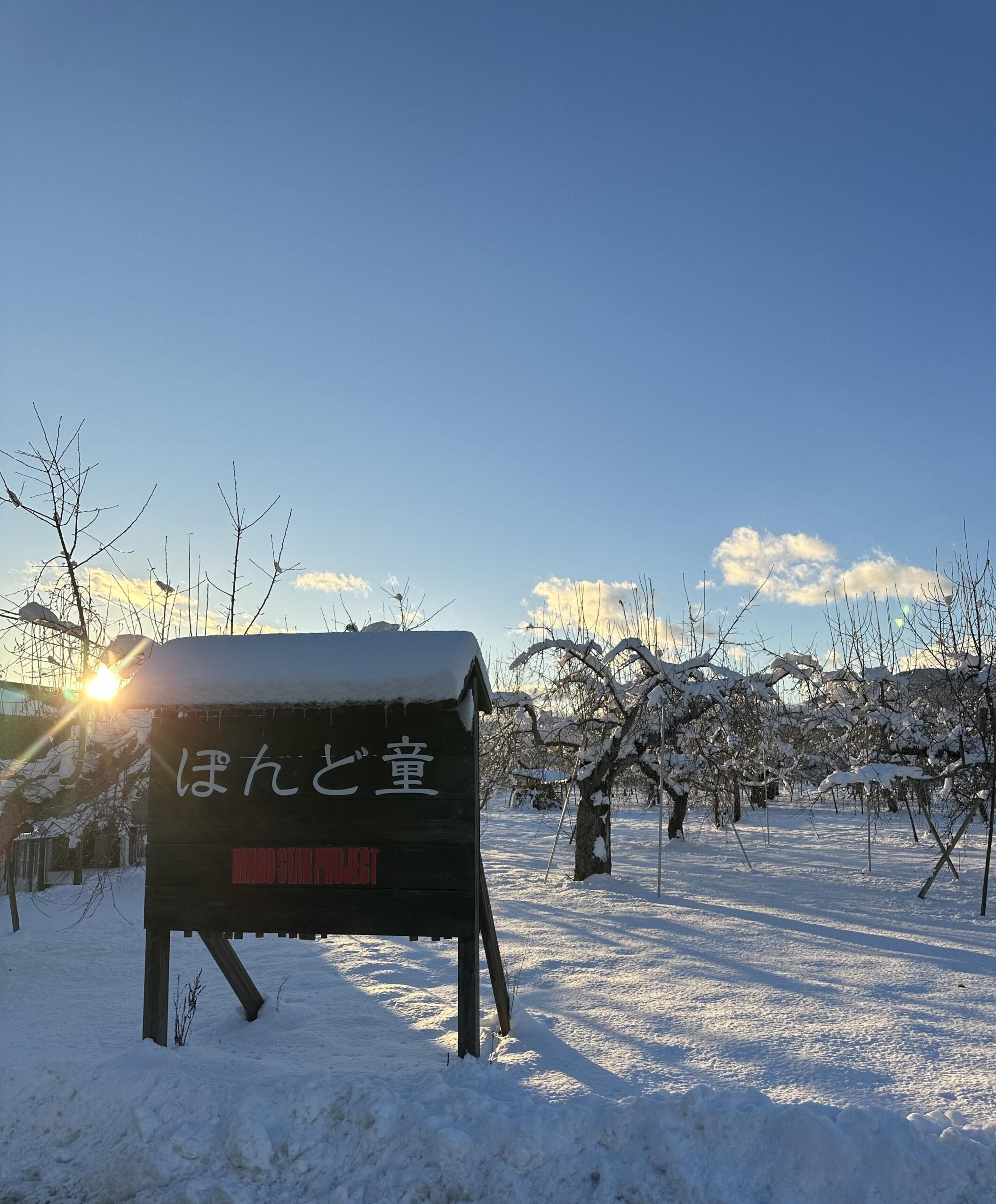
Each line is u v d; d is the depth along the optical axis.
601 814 15.69
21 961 9.46
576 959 9.34
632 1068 5.85
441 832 6.18
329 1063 6.24
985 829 21.33
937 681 16.27
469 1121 4.93
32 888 13.63
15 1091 5.54
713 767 20.30
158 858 6.48
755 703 16.64
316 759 6.39
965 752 14.38
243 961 9.84
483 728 17.73
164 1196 4.62
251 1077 5.75
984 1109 5.05
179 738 6.59
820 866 16.48
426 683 5.95
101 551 8.80
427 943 10.62
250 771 6.46
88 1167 4.92
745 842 21.11
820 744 24.03
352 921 6.20
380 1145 4.86
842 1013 7.11
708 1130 4.64
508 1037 6.73
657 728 15.95
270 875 6.32
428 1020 7.41
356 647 6.32
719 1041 6.39
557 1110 4.94
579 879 15.44
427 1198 4.51
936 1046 6.23
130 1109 5.24
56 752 8.92
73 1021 7.39
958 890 13.62
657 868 15.48
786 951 9.55
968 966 8.77
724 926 11.07
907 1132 4.55
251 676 6.23
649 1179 4.44
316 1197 4.58
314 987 8.62
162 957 6.51
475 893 6.11
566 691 16.72
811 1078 5.61
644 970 8.77
